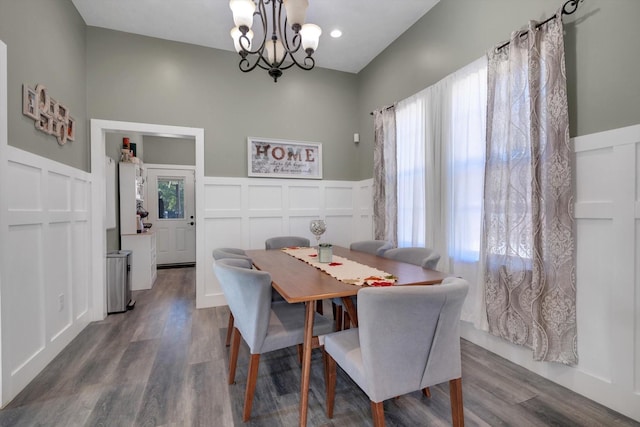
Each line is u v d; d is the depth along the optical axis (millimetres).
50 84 2252
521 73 1961
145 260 4188
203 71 3414
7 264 1673
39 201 2039
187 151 6141
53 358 2166
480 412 1597
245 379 1922
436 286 1186
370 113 3848
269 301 1538
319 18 2955
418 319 1165
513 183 2004
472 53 2410
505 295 2068
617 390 1592
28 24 1961
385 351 1165
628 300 1556
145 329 2727
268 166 3693
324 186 3988
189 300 3645
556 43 1770
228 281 1568
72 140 2602
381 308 1126
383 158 3445
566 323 1756
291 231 3816
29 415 1574
